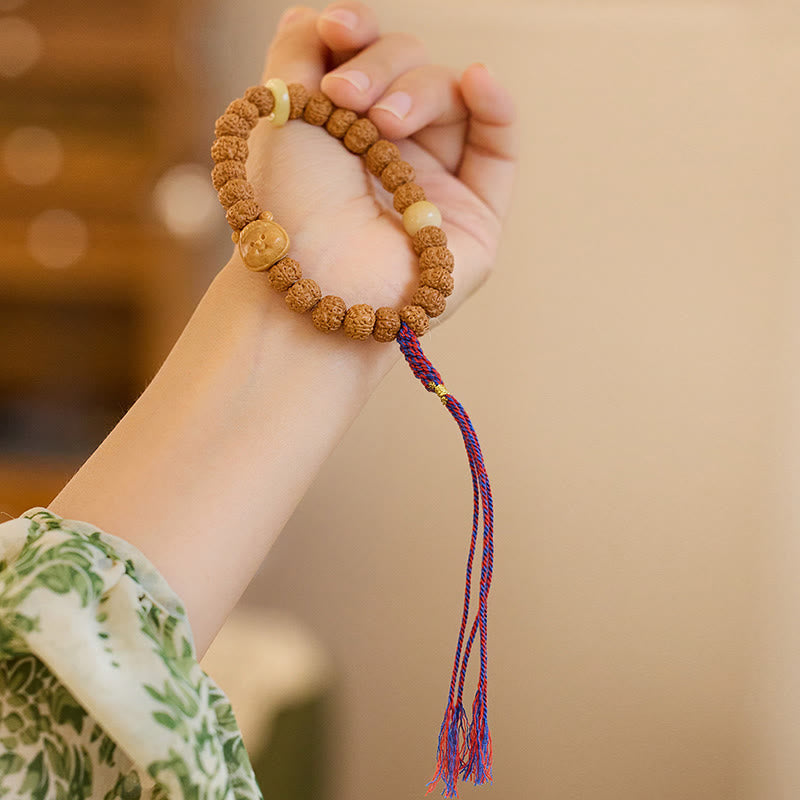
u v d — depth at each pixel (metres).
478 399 0.85
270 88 0.45
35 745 0.35
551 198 0.81
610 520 0.83
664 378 0.80
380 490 0.89
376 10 0.83
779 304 0.75
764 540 0.76
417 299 0.43
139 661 0.35
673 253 0.79
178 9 0.92
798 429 0.73
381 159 0.46
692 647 0.80
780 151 0.75
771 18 0.75
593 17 0.79
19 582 0.34
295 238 0.44
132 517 0.37
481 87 0.46
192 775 0.34
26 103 0.94
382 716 0.89
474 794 0.85
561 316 0.83
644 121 0.79
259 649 0.84
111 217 0.96
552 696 0.84
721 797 0.78
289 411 0.40
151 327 0.97
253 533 0.38
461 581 0.88
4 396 0.99
